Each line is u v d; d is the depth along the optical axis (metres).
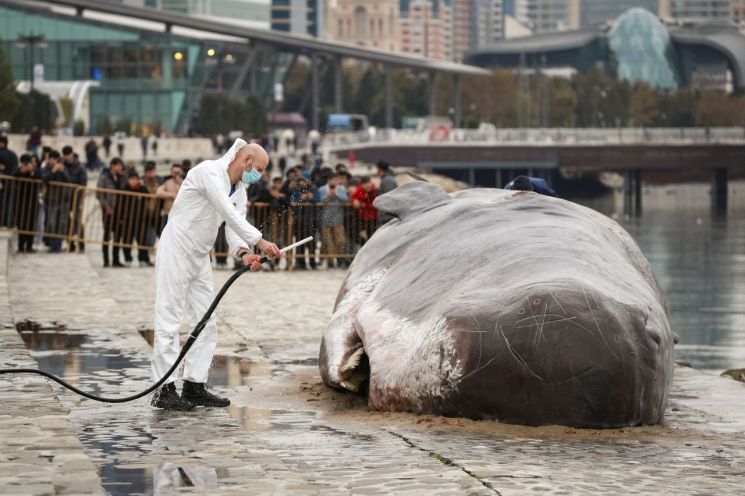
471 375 13.09
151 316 23.67
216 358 19.02
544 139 168.25
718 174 172.75
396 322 14.40
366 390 15.23
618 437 12.80
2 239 33.84
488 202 16.12
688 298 47.59
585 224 15.15
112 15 168.50
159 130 154.75
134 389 15.68
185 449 11.86
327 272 34.22
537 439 12.58
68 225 36.25
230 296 27.86
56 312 23.23
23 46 131.75
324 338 15.61
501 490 10.39
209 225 14.15
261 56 180.12
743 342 32.69
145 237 35.31
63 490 9.83
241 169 14.20
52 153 37.59
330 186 35.50
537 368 12.84
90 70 161.75
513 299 13.16
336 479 10.86
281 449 12.20
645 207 167.88
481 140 163.75
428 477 10.89
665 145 165.12
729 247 84.88
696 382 17.66
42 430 12.05
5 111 110.81
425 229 15.90
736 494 10.50
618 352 12.84
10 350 17.94
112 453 11.66
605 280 13.63
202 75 167.12
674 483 10.84
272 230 34.88
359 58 190.50
